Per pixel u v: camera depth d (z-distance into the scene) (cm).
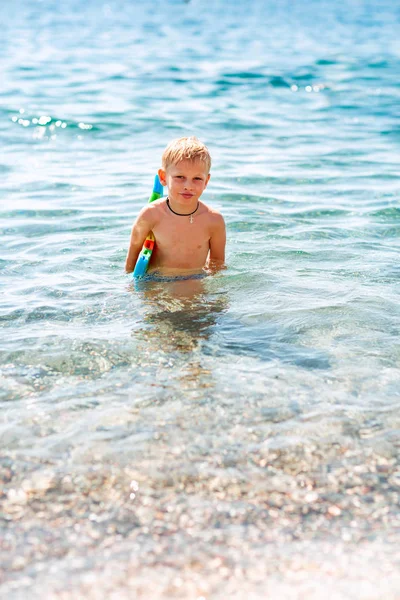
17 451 267
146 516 235
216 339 365
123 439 275
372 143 969
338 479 254
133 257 487
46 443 272
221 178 767
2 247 532
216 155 880
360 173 803
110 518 233
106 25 2942
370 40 2344
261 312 399
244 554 218
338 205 666
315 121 1118
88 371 329
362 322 385
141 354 346
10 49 1953
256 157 876
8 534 225
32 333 370
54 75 1502
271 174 790
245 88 1409
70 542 222
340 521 234
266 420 289
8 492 245
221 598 201
